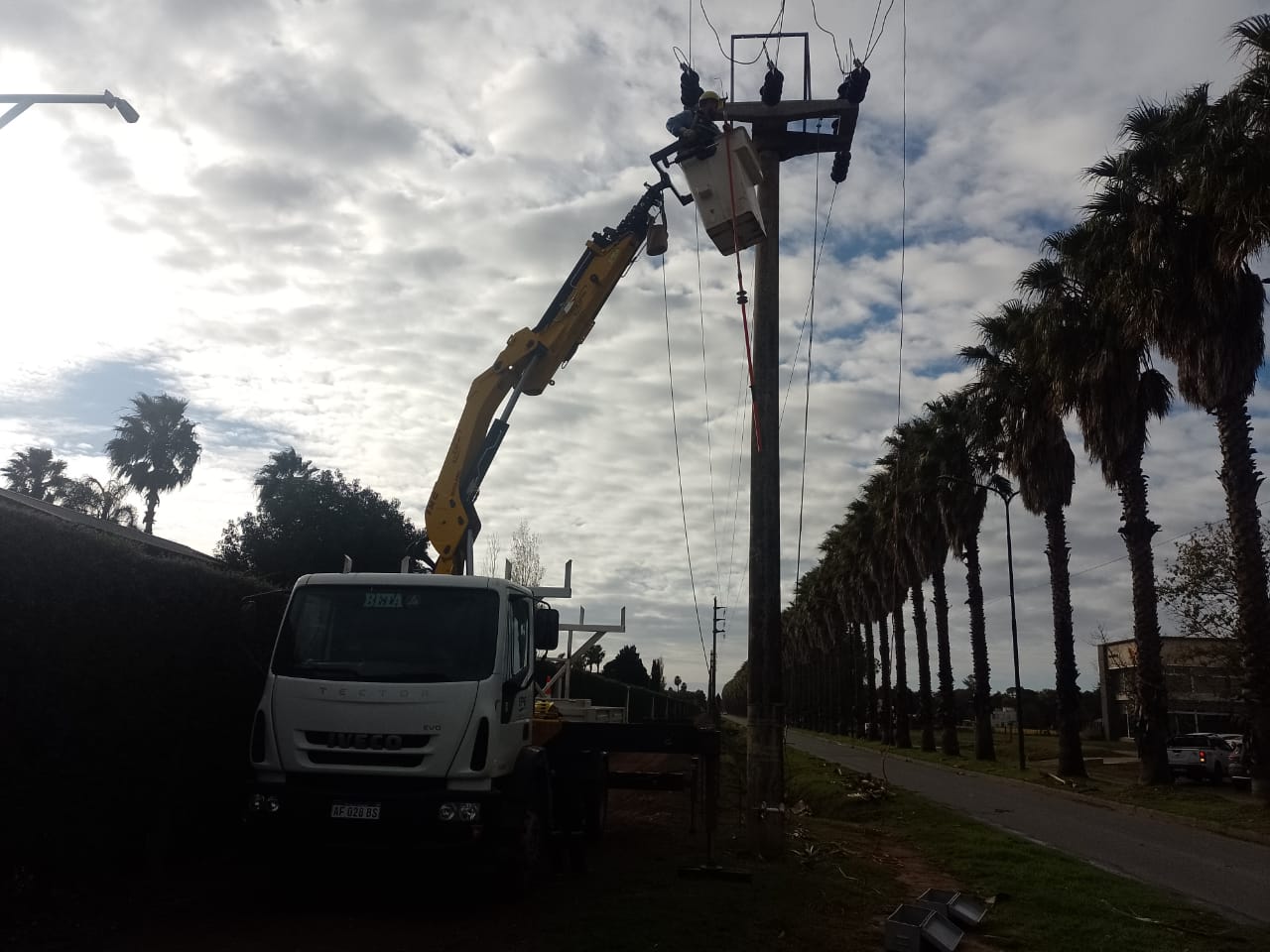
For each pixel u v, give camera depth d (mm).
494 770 8055
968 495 36688
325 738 7926
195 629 9156
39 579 7145
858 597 62156
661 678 80875
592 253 12547
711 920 7801
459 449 11688
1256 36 17891
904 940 7496
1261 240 17766
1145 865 13680
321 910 7867
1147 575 25156
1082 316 24719
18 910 7027
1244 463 20703
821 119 12469
